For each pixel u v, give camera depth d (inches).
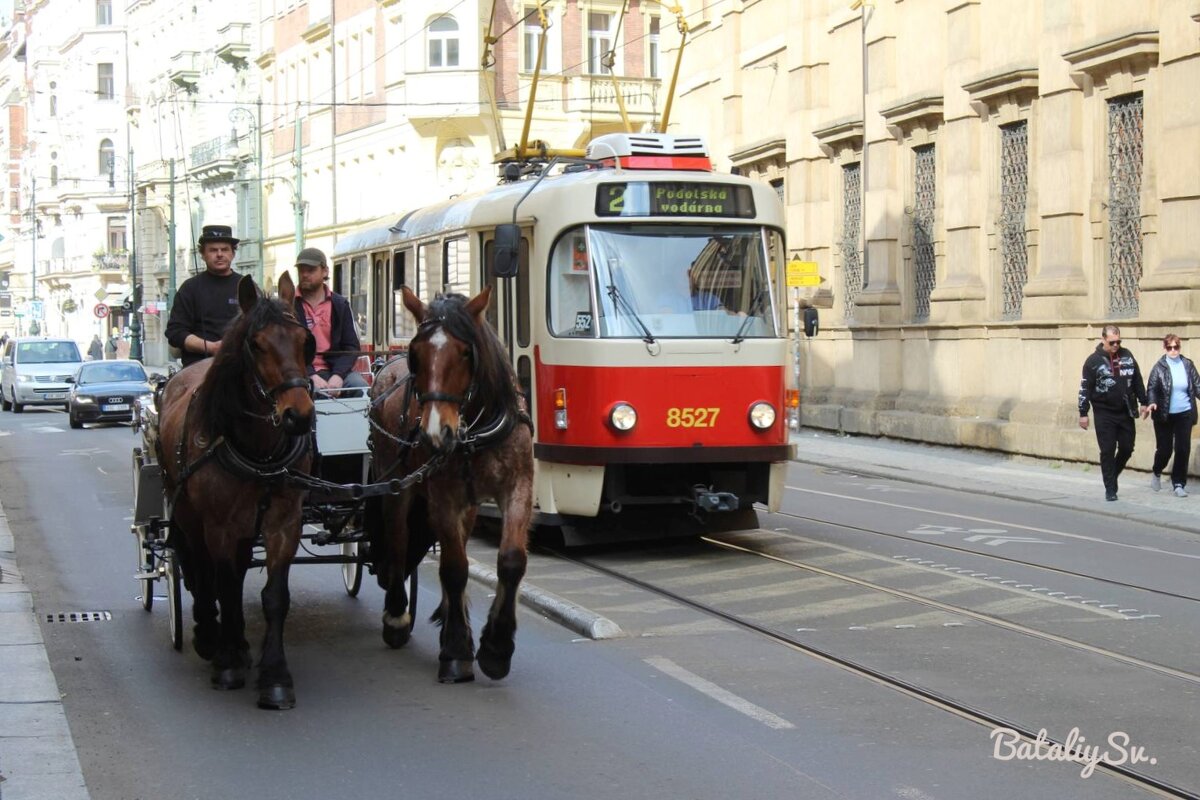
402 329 716.0
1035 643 383.2
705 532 567.8
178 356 416.5
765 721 310.0
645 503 537.6
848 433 1130.0
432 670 369.4
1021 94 922.1
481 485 350.0
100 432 1349.7
